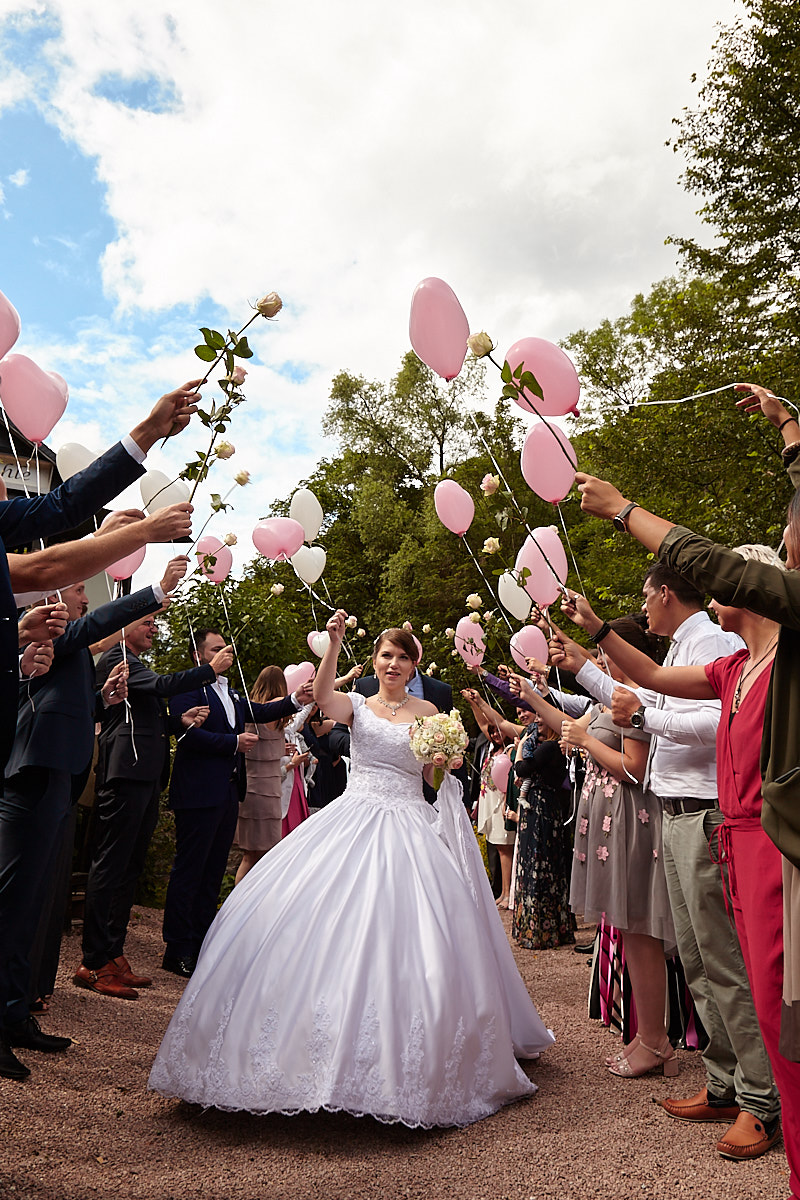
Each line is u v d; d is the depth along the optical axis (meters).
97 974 4.67
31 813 3.42
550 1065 3.71
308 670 6.99
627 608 14.46
